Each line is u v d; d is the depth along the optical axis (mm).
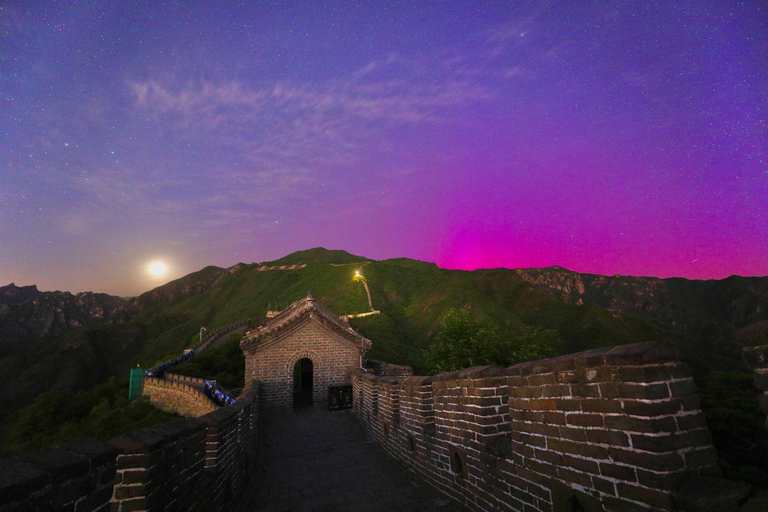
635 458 3031
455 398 6367
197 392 23547
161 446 3854
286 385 20797
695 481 2801
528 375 4309
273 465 10773
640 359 3053
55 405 40125
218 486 6191
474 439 5637
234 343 37312
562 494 3734
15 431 37906
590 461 3434
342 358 22031
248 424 10359
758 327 2514
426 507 6453
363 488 8086
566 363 3725
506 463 4723
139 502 3422
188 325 125250
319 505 7258
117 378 43562
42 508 2283
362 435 13984
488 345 16969
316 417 18109
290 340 21562
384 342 57375
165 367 34188
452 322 18266
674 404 3016
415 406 8352
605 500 3264
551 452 3916
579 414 3578
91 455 2785
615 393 3211
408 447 8773
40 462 2422
